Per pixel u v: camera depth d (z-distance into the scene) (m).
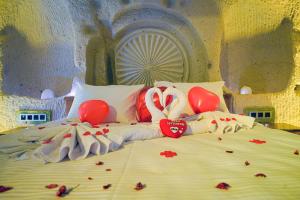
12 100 2.14
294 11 2.13
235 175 0.77
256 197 0.61
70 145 0.99
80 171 0.83
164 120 1.41
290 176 0.76
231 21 2.24
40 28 2.20
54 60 2.27
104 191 0.66
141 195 0.63
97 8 2.11
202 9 2.13
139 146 1.18
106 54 2.27
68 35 2.21
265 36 2.29
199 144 1.20
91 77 2.20
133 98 1.88
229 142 1.24
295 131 1.97
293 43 2.18
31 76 2.28
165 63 2.32
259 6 2.16
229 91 2.22
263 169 0.83
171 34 2.30
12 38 2.18
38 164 0.92
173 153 1.02
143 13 2.21
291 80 2.22
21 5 2.12
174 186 0.69
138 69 2.31
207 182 0.72
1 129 2.14
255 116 2.19
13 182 0.73
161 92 1.52
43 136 1.17
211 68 2.19
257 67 2.35
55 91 2.29
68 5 2.04
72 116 1.77
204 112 1.68
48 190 0.67
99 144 1.04
